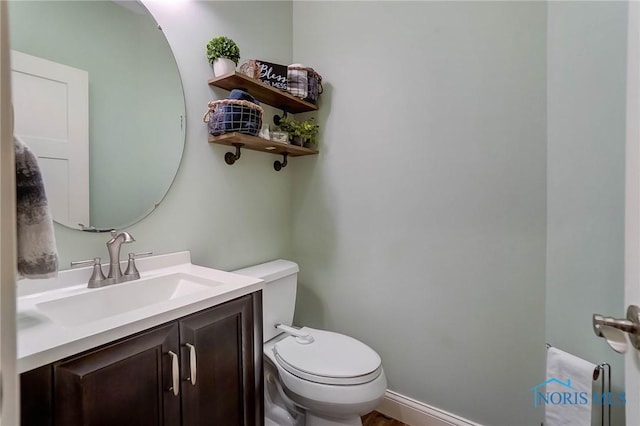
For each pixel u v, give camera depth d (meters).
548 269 1.15
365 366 1.19
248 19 1.58
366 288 1.64
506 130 1.24
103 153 1.05
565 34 1.04
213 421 0.88
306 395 1.14
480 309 1.32
